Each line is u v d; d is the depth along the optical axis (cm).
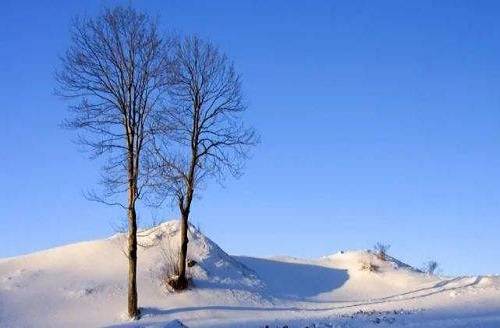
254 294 4319
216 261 4622
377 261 5725
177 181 4075
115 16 3769
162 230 4919
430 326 2375
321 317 3250
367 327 2447
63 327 3459
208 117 4156
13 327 3466
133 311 3641
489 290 4022
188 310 3794
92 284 4125
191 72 4122
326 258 5912
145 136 3741
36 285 4131
